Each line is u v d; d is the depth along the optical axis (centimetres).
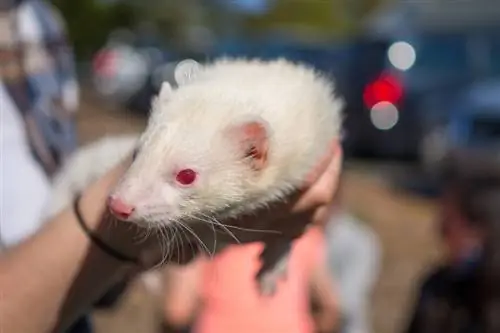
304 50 271
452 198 75
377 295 142
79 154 61
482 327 73
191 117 46
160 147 45
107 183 45
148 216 43
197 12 589
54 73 59
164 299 73
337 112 52
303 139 47
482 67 241
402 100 241
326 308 76
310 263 75
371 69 246
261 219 47
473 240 74
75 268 44
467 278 74
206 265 72
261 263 50
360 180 222
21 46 56
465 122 203
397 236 174
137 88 355
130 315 124
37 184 54
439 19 276
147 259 45
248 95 47
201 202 45
